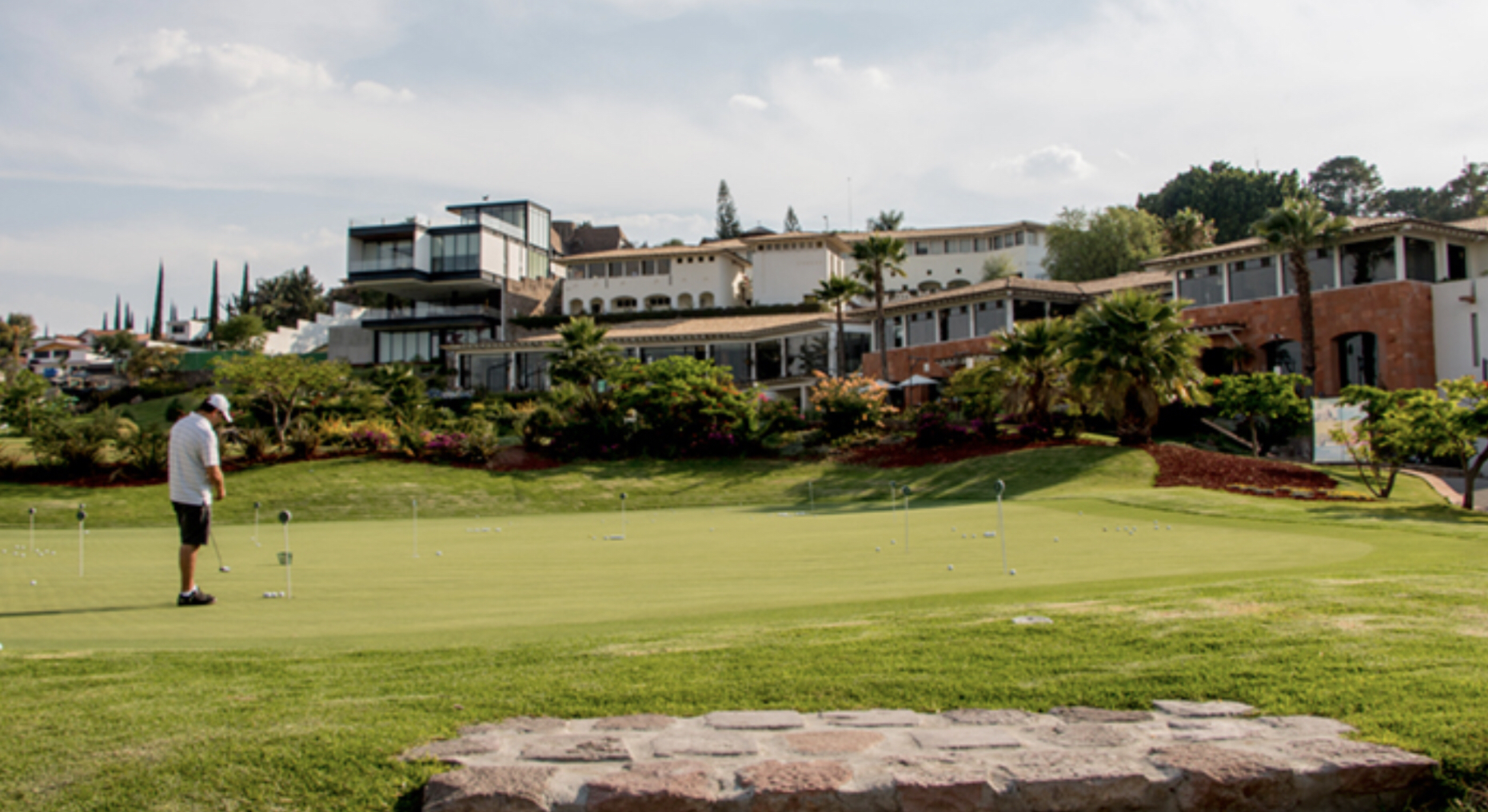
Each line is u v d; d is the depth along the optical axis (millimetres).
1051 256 81062
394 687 4742
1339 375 41906
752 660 5102
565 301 82438
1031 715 4078
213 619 7812
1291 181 97188
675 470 34531
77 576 11391
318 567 12219
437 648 5930
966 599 7727
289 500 28391
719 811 3268
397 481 30828
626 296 81250
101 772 3613
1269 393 33438
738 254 85688
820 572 10688
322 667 5281
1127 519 18531
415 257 75875
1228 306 45250
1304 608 6137
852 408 37938
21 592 9773
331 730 4004
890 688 4484
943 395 41906
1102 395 33500
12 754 3787
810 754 3629
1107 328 32844
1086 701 4254
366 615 7910
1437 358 39250
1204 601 6488
